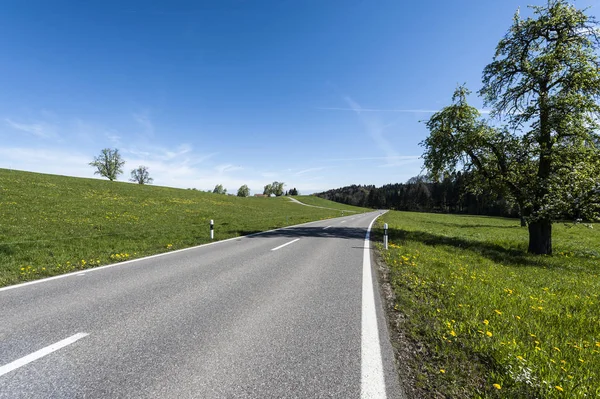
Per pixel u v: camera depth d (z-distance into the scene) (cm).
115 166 7206
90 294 570
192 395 272
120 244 1175
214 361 331
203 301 534
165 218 2325
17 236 1265
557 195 1213
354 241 1446
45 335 391
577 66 1242
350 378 304
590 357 367
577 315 517
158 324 431
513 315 489
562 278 852
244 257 970
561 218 1261
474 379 312
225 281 673
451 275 760
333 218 3816
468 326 435
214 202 4262
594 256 1290
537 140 1286
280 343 377
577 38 1266
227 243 1308
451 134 1650
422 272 785
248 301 537
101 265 842
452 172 1720
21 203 2022
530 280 804
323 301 542
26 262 837
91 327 418
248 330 414
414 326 436
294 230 1956
